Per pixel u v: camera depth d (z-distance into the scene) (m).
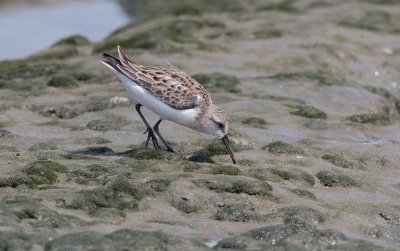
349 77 22.88
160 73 13.71
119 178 12.02
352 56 23.92
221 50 23.41
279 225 10.90
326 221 11.66
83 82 20.25
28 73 20.88
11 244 9.54
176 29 25.30
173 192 11.97
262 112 17.64
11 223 10.30
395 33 26.84
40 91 19.14
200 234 10.83
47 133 15.88
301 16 28.16
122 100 17.89
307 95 19.42
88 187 12.09
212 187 12.17
